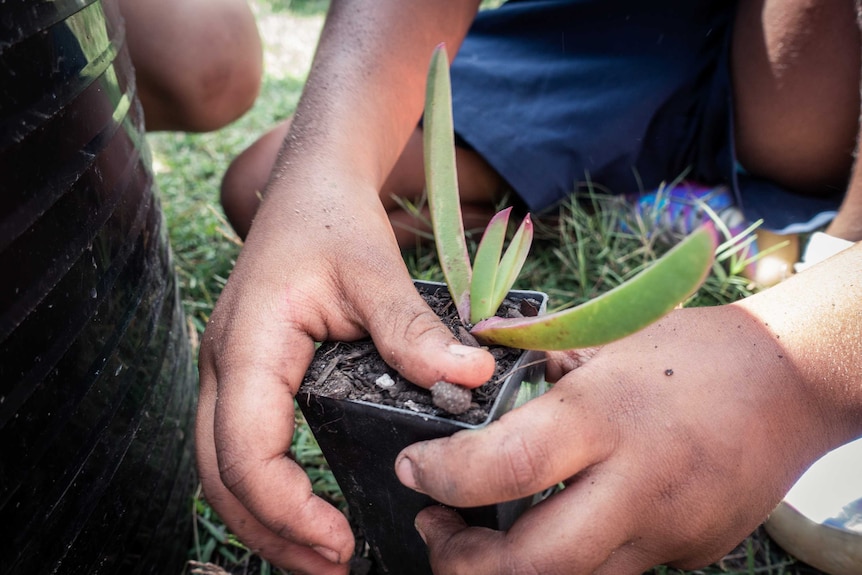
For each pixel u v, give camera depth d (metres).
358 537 0.42
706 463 0.30
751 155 0.57
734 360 0.31
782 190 0.57
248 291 0.34
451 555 0.31
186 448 0.42
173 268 0.43
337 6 0.45
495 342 0.33
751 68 0.52
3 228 0.27
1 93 0.27
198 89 0.63
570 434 0.29
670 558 0.32
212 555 0.43
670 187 0.59
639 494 0.30
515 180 0.58
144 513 0.37
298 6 1.49
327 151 0.39
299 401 0.33
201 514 0.44
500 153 0.58
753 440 0.30
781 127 0.52
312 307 0.34
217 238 0.68
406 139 0.45
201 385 0.35
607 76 0.59
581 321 0.28
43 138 0.29
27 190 0.28
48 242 0.29
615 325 0.27
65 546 0.31
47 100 0.29
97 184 0.32
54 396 0.30
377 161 0.41
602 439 0.30
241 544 0.42
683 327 0.32
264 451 0.31
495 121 0.58
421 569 0.37
